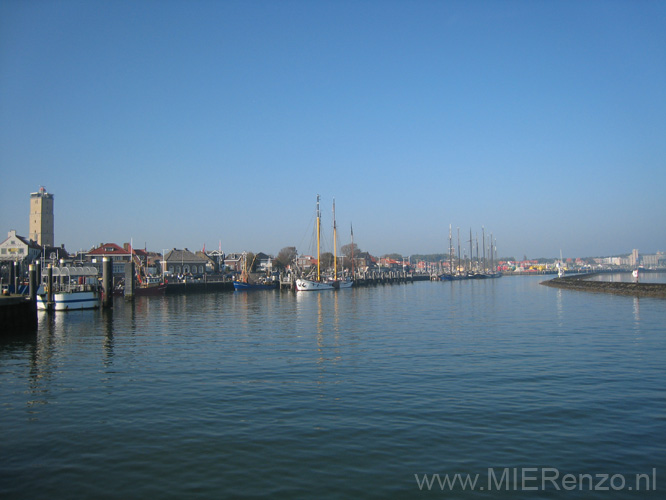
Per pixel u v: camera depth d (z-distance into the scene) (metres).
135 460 14.66
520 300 86.12
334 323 50.41
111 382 24.61
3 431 17.41
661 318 50.75
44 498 12.52
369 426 17.12
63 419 18.66
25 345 37.94
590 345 33.31
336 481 13.15
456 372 25.28
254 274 179.25
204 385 23.45
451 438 15.91
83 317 61.84
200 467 14.10
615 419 17.53
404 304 79.25
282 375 25.36
